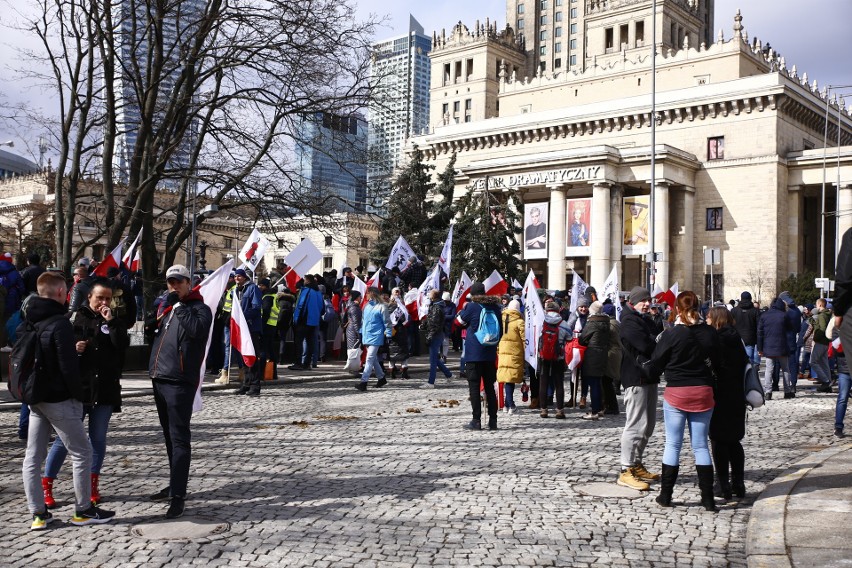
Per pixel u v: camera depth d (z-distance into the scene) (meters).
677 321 7.14
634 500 7.32
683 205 66.06
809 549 5.48
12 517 6.43
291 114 24.72
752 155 64.25
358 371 18.94
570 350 14.22
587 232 64.06
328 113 24.27
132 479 7.79
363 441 10.23
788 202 65.19
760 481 8.24
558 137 74.25
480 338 11.34
